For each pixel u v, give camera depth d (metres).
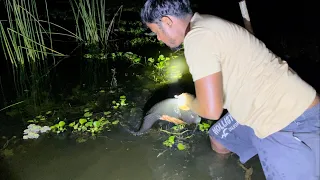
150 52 6.13
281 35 6.11
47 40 6.72
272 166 2.53
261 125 2.44
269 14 6.83
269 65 2.38
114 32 7.08
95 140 3.83
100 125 4.04
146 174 3.33
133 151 3.65
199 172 3.35
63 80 5.27
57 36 6.92
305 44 5.74
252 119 2.47
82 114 4.32
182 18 2.35
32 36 6.47
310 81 4.82
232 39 2.30
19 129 4.06
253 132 2.68
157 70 5.40
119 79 5.18
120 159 3.54
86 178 3.29
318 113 2.38
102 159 3.54
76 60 5.98
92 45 6.54
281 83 2.37
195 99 2.58
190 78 5.08
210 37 2.24
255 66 2.36
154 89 4.84
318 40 5.81
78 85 5.09
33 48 5.90
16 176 3.33
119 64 5.74
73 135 3.92
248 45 2.35
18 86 5.15
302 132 2.38
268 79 2.36
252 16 6.82
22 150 3.69
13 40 5.72
